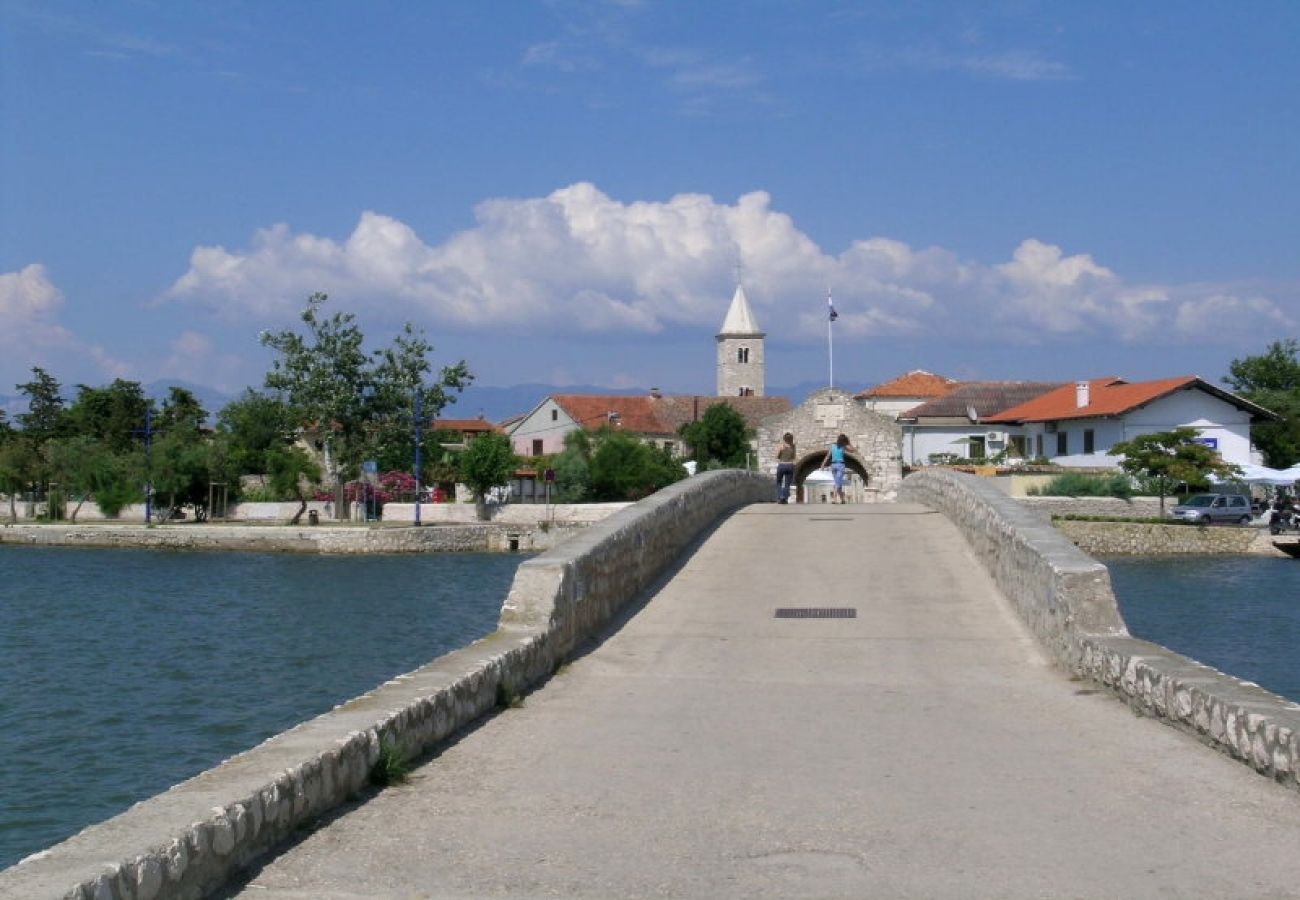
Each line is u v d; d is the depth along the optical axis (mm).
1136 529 67500
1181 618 42594
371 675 32844
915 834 7754
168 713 26891
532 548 82250
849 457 51938
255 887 6699
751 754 9930
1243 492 77750
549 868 7121
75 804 19203
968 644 14969
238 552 80188
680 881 6914
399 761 9078
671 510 20969
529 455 122250
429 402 91750
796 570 20141
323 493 96312
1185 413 75812
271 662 35188
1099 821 7930
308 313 90000
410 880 6875
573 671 13617
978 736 10500
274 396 93938
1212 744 9570
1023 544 16016
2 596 54156
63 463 95188
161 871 5965
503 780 9070
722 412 121000
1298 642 36875
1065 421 81750
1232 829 7656
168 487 90562
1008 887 6766
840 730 10820
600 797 8633
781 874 7031
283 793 7441
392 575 64938
